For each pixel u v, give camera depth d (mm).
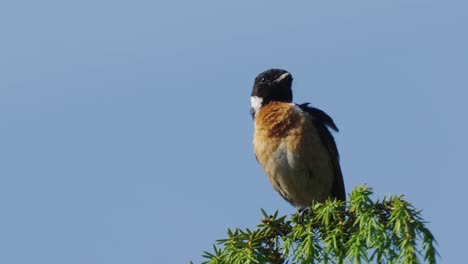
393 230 8898
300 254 9555
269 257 10102
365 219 9047
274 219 10266
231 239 9930
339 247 9289
